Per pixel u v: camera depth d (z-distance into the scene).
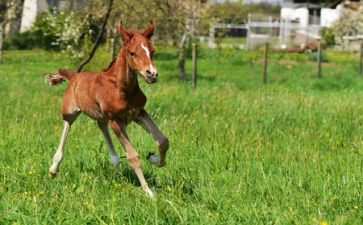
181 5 24.16
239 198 7.77
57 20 25.98
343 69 35.00
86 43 22.98
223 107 15.60
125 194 8.06
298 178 8.51
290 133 12.56
